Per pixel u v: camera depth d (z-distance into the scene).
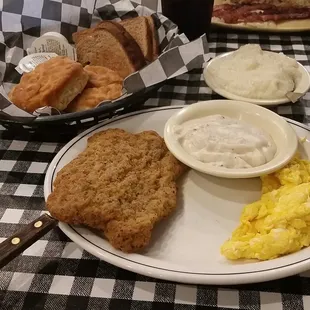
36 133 0.35
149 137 0.31
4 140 0.35
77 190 0.26
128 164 0.28
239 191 0.29
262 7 0.52
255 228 0.25
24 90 0.35
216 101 0.34
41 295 0.23
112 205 0.25
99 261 0.25
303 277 0.24
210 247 0.25
